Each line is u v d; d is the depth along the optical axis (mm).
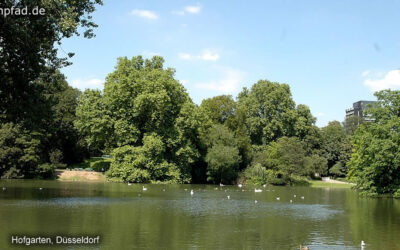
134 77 83438
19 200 44219
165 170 84750
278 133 115000
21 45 22547
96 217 33844
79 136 99750
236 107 110625
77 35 25266
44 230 27656
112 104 84125
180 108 87625
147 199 50062
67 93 95875
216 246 24562
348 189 85312
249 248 24297
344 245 25578
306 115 121875
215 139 91938
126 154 82938
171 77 90750
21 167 79438
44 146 86125
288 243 25875
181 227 30578
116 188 65438
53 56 25984
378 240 27188
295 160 94125
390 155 59594
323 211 42875
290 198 58312
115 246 23812
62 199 46188
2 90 24156
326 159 115750
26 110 25266
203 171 96125
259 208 44188
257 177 92438
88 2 26203
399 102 64812
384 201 56531
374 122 67688
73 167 98938
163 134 84875
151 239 25969
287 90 119375
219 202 49375
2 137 76062
